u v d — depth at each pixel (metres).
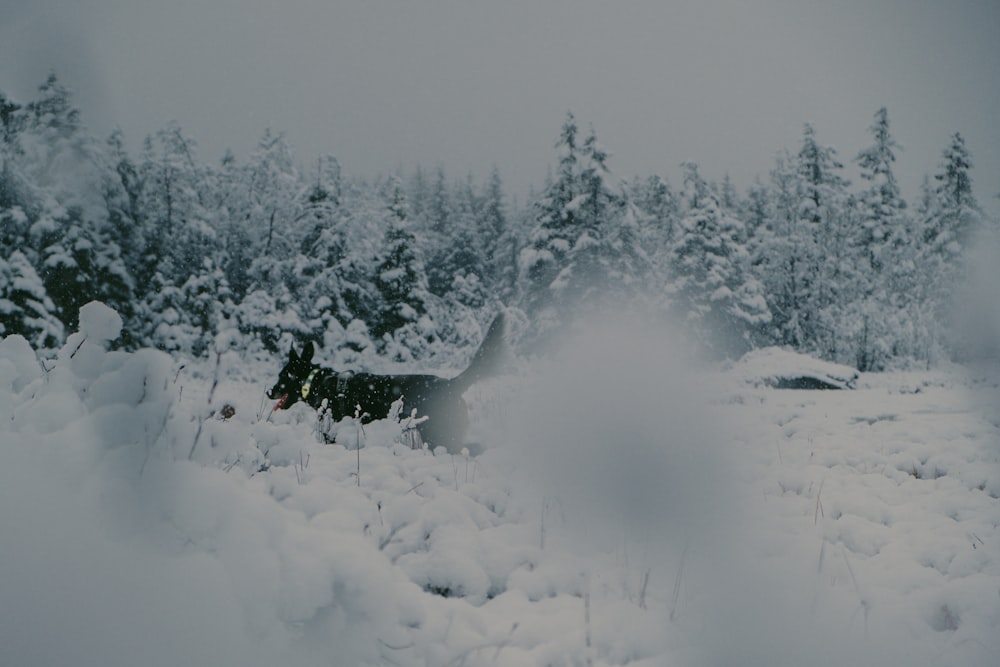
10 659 1.68
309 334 29.09
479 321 29.83
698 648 2.70
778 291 34.53
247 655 1.91
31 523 2.00
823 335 31.83
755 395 13.67
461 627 2.68
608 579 3.46
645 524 4.33
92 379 3.27
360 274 31.77
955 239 35.78
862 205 34.81
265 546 2.15
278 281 31.20
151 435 2.62
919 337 26.88
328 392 7.27
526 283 33.31
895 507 4.72
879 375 21.83
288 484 4.05
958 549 3.79
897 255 32.81
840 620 2.95
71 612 1.81
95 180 24.58
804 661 2.61
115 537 2.05
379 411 7.07
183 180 29.75
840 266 32.88
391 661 2.19
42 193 23.06
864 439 7.57
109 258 25.02
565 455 6.19
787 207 35.34
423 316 33.19
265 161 33.38
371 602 2.18
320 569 2.12
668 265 32.53
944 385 16.88
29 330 21.11
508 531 4.12
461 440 7.02
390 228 33.91
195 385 12.65
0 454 2.33
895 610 3.02
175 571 2.01
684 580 3.46
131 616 1.86
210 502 2.17
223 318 26.98
